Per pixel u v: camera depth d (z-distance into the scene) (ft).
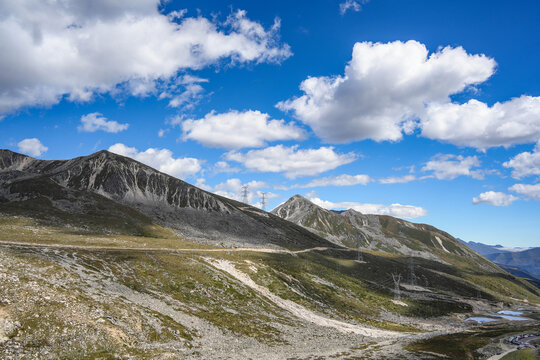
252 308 323.16
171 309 248.73
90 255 321.93
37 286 183.42
